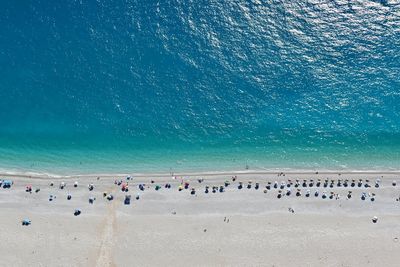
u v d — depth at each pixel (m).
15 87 106.38
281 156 101.19
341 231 90.69
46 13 112.56
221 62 110.12
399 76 109.25
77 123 103.81
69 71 108.12
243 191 95.75
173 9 114.19
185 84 108.06
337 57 111.25
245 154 101.44
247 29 113.31
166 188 96.25
